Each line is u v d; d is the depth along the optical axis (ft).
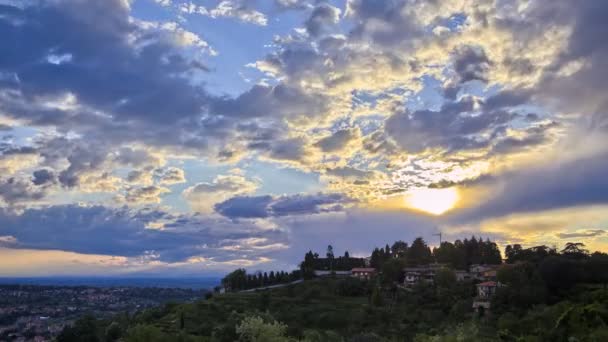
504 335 276.21
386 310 410.52
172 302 500.33
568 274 397.39
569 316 227.40
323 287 532.73
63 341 414.41
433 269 546.26
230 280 613.11
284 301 463.42
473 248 638.94
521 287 398.42
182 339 247.50
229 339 253.85
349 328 369.91
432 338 253.85
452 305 422.82
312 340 302.66
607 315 215.72
